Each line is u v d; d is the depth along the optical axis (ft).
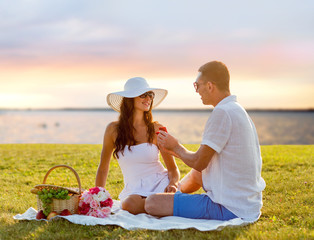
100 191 12.79
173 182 13.74
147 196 13.23
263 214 13.41
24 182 22.62
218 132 11.16
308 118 506.48
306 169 24.52
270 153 35.17
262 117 566.77
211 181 11.68
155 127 14.39
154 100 16.08
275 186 18.43
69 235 10.84
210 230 10.71
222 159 11.39
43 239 10.69
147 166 13.96
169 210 12.17
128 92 13.92
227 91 11.85
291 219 12.46
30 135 207.21
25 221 12.82
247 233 10.58
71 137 191.42
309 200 15.19
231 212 11.58
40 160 33.30
